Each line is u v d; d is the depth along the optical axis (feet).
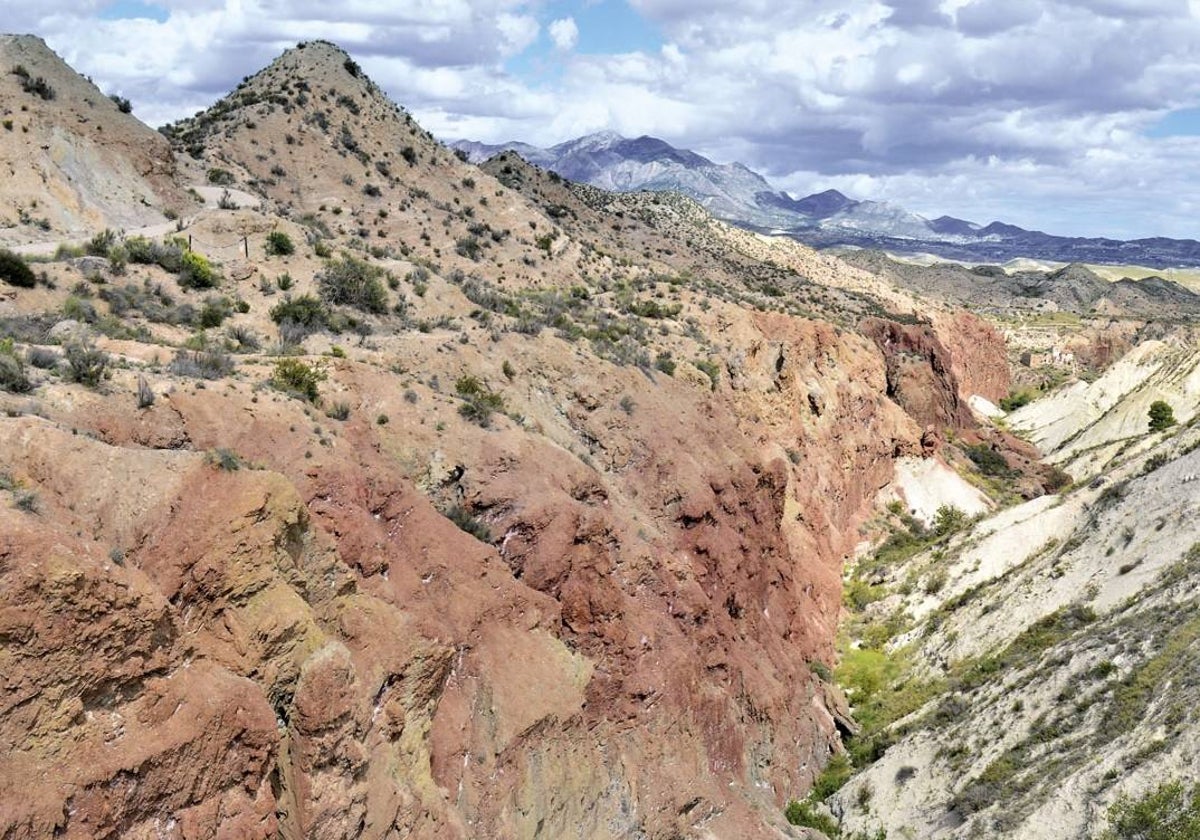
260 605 68.74
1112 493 187.42
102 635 56.80
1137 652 124.88
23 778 51.24
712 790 112.68
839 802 134.51
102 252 137.59
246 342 120.26
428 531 93.09
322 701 68.69
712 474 148.05
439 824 76.89
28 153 174.81
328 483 85.05
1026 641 155.43
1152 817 93.61
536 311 184.96
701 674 120.88
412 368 123.85
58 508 63.31
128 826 55.98
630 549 119.14
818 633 177.58
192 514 68.74
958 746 130.62
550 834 89.92
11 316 106.93
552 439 129.29
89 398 79.41
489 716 89.04
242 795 62.75
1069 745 115.85
